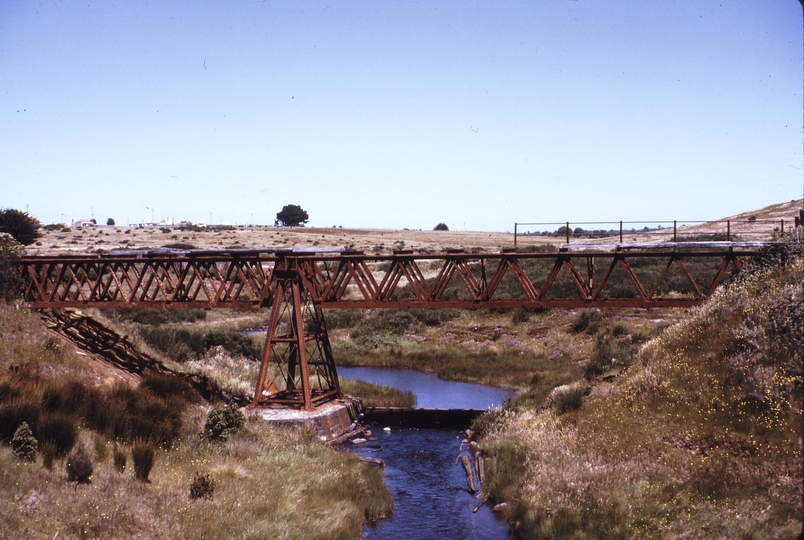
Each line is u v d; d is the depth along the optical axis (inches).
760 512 540.4
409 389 1553.9
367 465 935.0
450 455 1018.1
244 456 805.2
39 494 511.5
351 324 2357.3
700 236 2711.6
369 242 4785.9
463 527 719.1
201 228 5999.0
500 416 1091.9
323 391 1238.3
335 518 681.6
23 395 633.6
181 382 979.9
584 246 993.5
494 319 2194.9
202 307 1115.9
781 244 987.3
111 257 1123.3
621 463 719.1
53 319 1134.4
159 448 725.9
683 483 636.7
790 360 724.7
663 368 880.9
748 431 680.4
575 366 1638.8
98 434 676.7
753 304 864.3
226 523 593.3
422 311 2336.4
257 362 1672.0
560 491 701.3
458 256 1011.9
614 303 993.5
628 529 581.9
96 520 512.7
